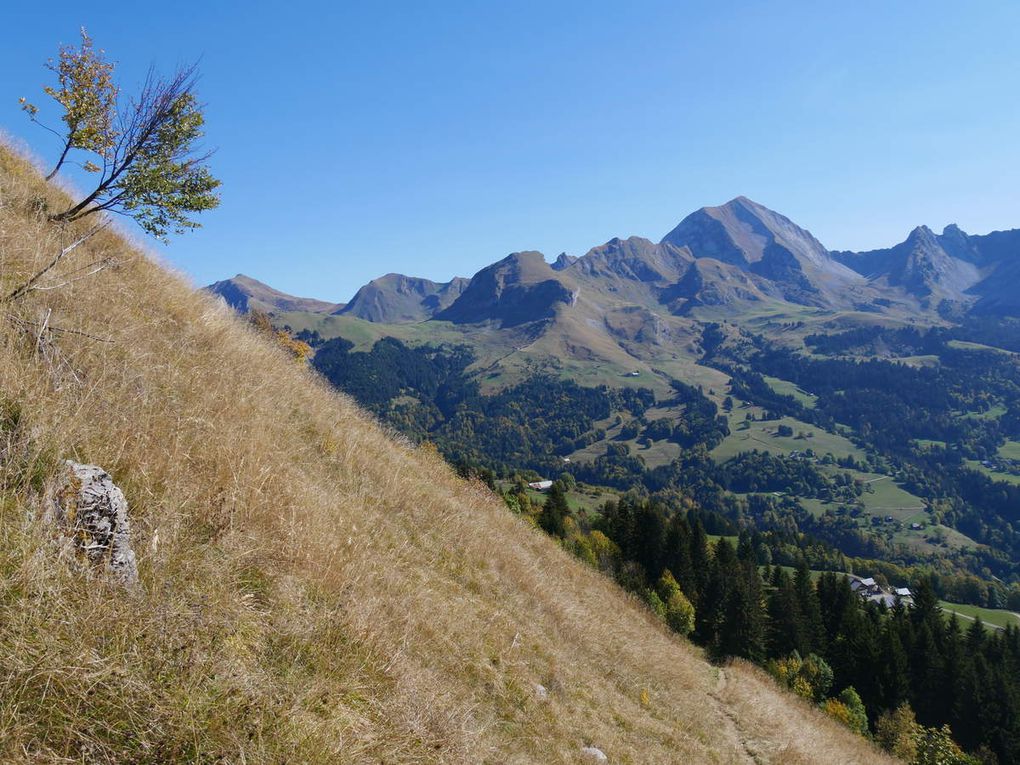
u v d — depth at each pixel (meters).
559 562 17.19
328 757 3.30
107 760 2.54
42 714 2.51
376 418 15.27
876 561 129.62
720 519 120.69
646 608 23.31
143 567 3.72
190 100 8.98
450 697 5.43
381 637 5.20
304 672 4.07
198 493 4.84
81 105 8.50
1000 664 56.53
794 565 115.12
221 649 3.49
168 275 10.56
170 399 5.85
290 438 8.20
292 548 5.27
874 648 52.09
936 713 51.22
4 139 11.62
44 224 7.86
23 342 4.64
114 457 4.31
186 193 9.25
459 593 8.19
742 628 46.53
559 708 7.16
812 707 26.27
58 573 3.03
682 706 11.55
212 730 2.92
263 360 10.30
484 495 17.45
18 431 3.69
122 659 2.88
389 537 8.08
